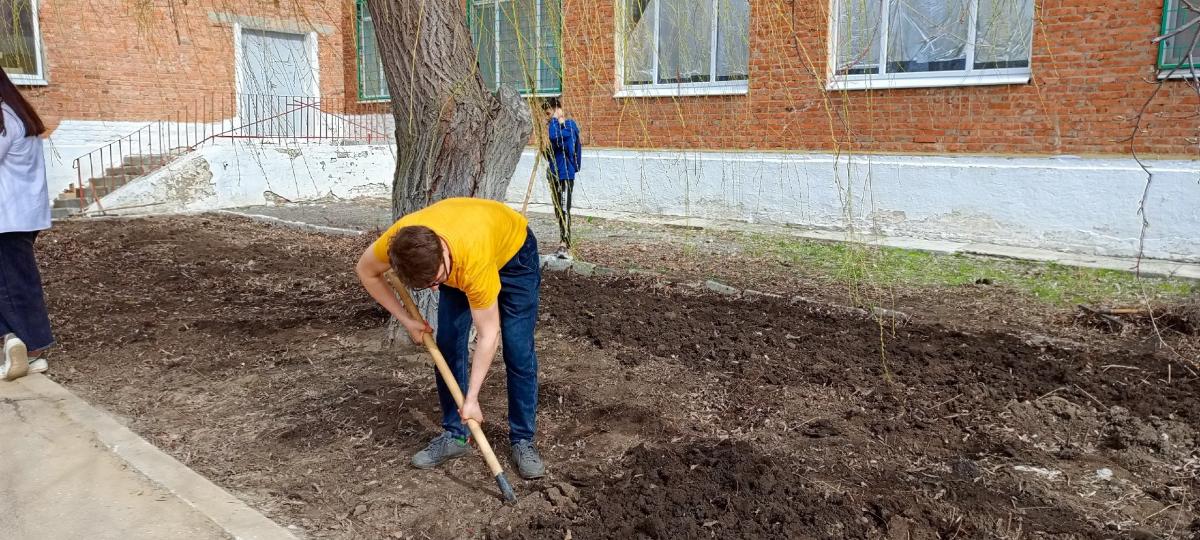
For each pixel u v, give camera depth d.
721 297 6.51
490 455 3.13
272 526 2.95
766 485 3.21
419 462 3.46
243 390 4.44
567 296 6.55
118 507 3.07
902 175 9.31
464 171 4.60
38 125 4.43
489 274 2.88
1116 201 7.96
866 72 7.80
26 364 4.54
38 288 4.58
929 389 4.33
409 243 2.59
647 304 6.25
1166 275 6.94
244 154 13.28
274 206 13.49
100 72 12.45
